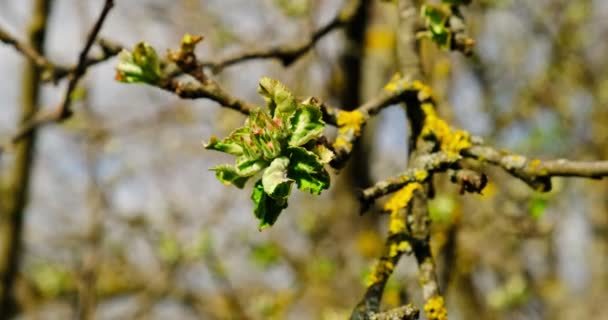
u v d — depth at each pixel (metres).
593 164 1.99
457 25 2.27
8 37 3.16
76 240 7.05
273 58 3.14
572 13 7.61
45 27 4.85
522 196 4.42
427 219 2.07
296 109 1.60
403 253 2.01
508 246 6.47
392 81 2.27
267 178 1.56
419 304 4.17
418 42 2.39
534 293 7.81
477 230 4.67
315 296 6.36
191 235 6.60
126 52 2.05
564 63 7.75
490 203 4.53
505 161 2.10
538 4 7.55
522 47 7.69
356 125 2.07
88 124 5.77
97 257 5.75
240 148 1.63
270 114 1.64
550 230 4.45
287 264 6.92
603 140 7.68
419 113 2.22
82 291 5.53
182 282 7.15
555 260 8.30
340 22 3.27
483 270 7.31
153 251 6.66
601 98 8.09
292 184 1.60
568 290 8.80
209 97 2.06
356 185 5.87
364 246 5.95
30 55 3.19
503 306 7.07
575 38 7.90
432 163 2.04
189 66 2.06
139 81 2.04
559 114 7.53
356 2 3.29
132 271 7.63
